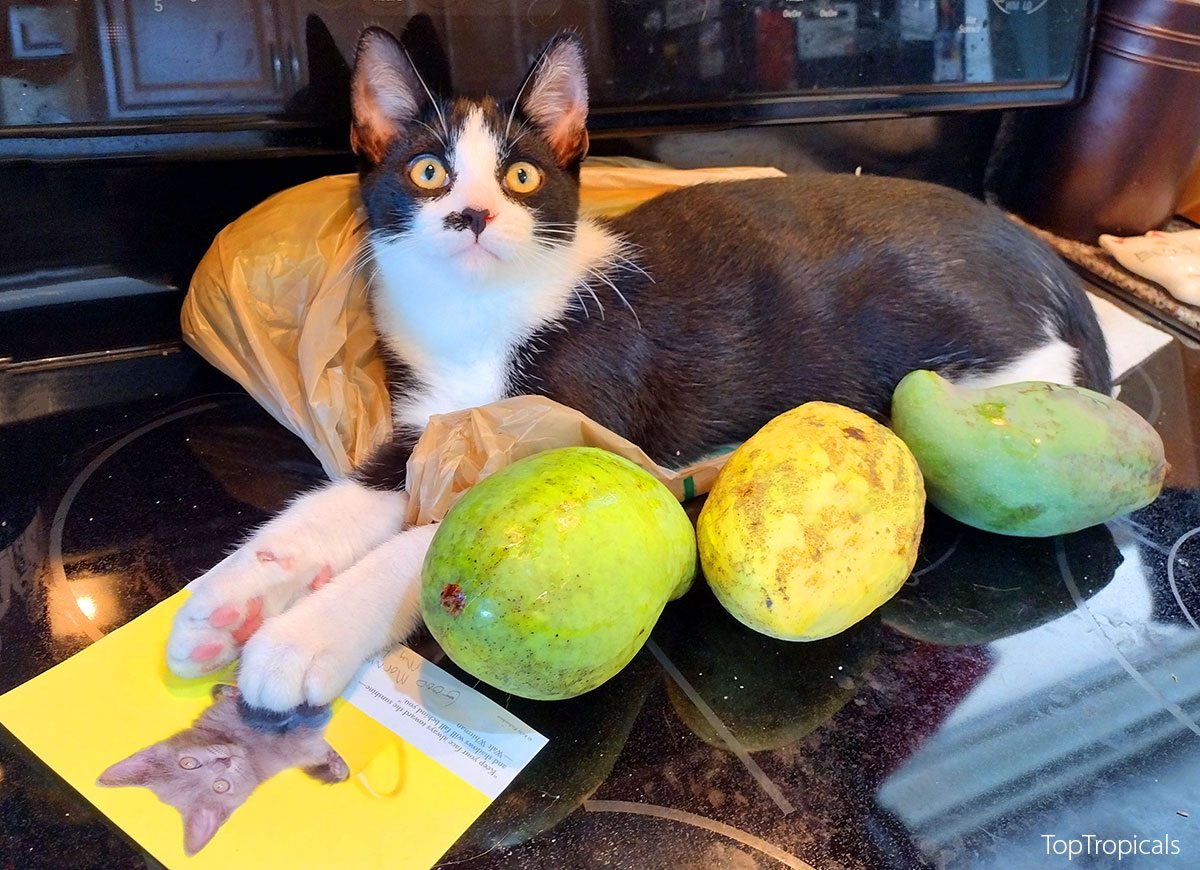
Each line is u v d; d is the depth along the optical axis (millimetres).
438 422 596
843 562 473
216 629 509
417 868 416
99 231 738
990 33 830
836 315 695
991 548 609
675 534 487
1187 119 901
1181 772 465
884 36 795
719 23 740
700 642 537
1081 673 523
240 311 671
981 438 548
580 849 423
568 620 424
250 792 445
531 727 482
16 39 595
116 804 439
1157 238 948
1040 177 995
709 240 695
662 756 469
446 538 453
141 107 636
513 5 687
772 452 505
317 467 685
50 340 759
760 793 450
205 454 687
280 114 670
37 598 553
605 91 736
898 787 455
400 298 660
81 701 490
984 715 496
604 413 641
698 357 669
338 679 492
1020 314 717
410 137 634
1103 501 555
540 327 646
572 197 673
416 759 464
